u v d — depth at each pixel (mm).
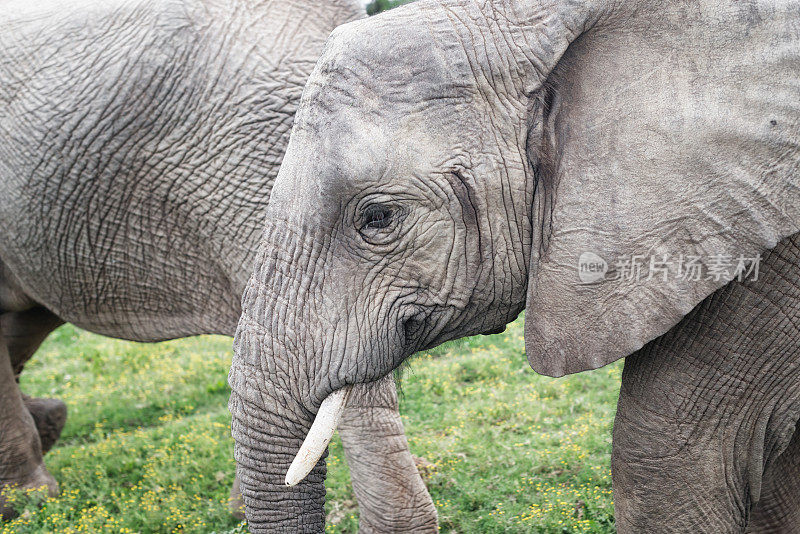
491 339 8211
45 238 5215
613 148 2752
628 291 2793
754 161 2680
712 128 2680
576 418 6305
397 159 2799
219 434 6879
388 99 2803
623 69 2752
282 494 3139
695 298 2752
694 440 3064
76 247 5172
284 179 2961
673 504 3115
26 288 5652
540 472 5582
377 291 2963
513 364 7621
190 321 5176
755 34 2674
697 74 2707
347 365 2980
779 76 2652
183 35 4719
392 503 4723
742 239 2713
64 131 4926
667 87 2719
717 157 2691
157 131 4773
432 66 2807
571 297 2850
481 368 7480
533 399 6633
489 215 2893
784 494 3879
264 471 3096
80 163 4930
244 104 4625
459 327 3115
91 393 8531
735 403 3041
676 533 3135
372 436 4707
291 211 2938
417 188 2832
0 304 6051
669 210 2729
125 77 4793
